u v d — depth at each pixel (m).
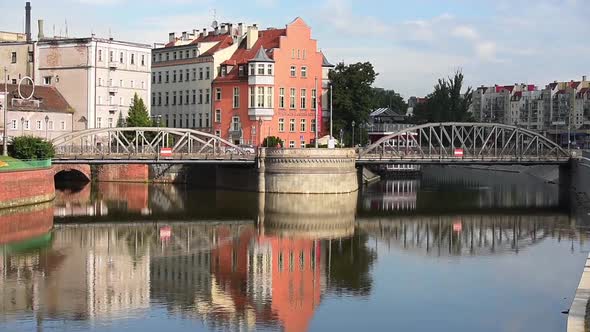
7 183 81.75
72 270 54.78
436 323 42.97
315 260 60.31
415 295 49.09
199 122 137.75
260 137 126.12
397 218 86.56
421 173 160.62
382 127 171.12
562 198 109.38
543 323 42.88
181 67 141.50
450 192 119.25
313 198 100.19
